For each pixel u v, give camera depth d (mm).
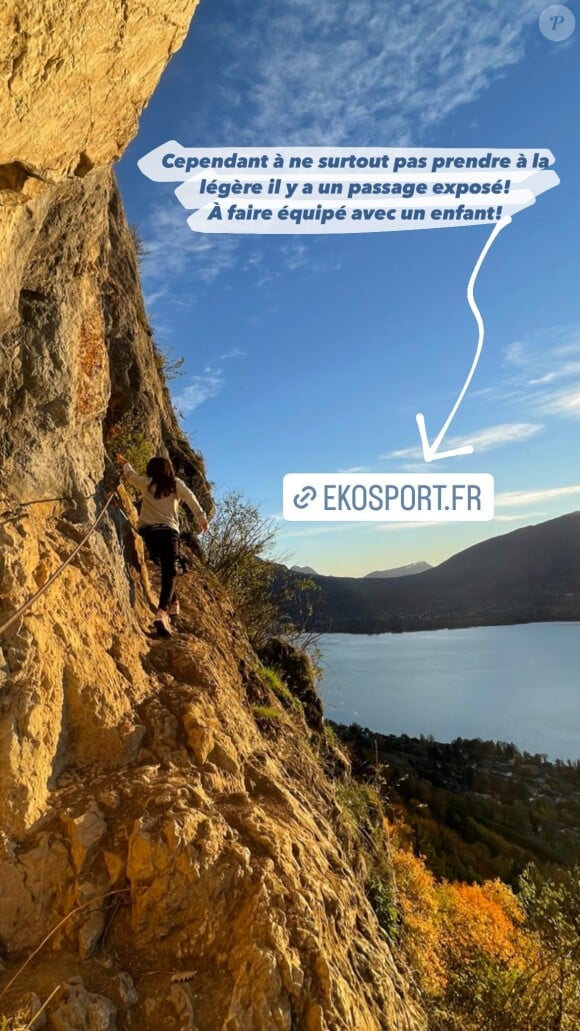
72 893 2312
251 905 2443
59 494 3740
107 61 2441
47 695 2709
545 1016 6754
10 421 3336
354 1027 2367
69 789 2691
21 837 2371
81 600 3383
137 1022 2053
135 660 3684
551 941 7387
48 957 2160
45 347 3570
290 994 2266
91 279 4414
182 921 2361
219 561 10406
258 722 5672
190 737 3312
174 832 2510
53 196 3225
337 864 3572
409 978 5336
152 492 4965
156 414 9305
